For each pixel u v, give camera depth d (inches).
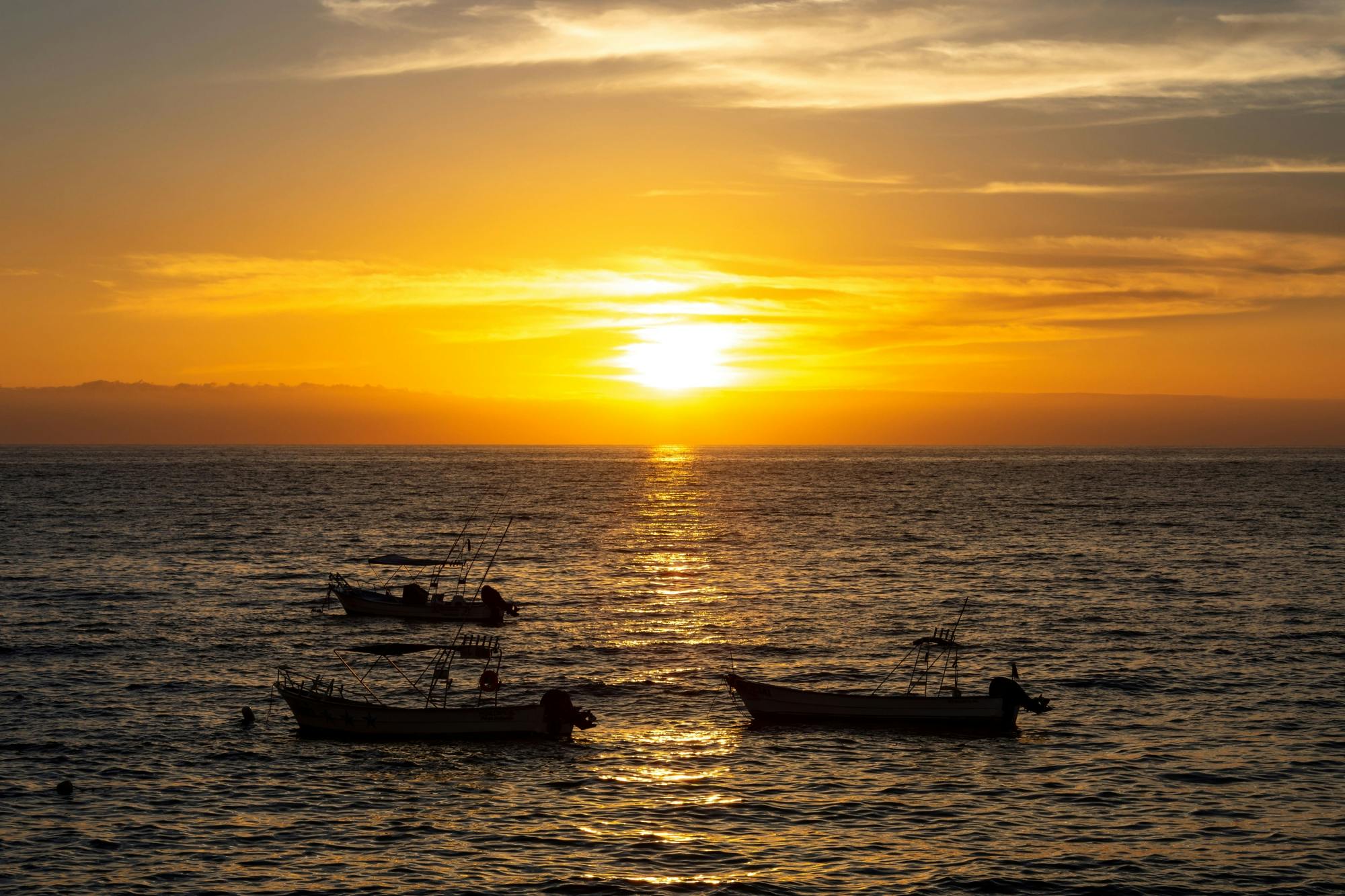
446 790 1300.4
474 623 2365.9
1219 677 1838.1
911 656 2022.6
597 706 1679.4
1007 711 1529.3
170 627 2283.5
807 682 1839.3
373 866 1097.4
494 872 1084.5
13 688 1743.4
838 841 1159.0
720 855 1123.3
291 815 1221.1
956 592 2815.0
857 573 3193.9
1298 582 2957.7
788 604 2623.0
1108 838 1164.5
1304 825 1195.9
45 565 3294.8
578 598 2738.7
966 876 1078.4
